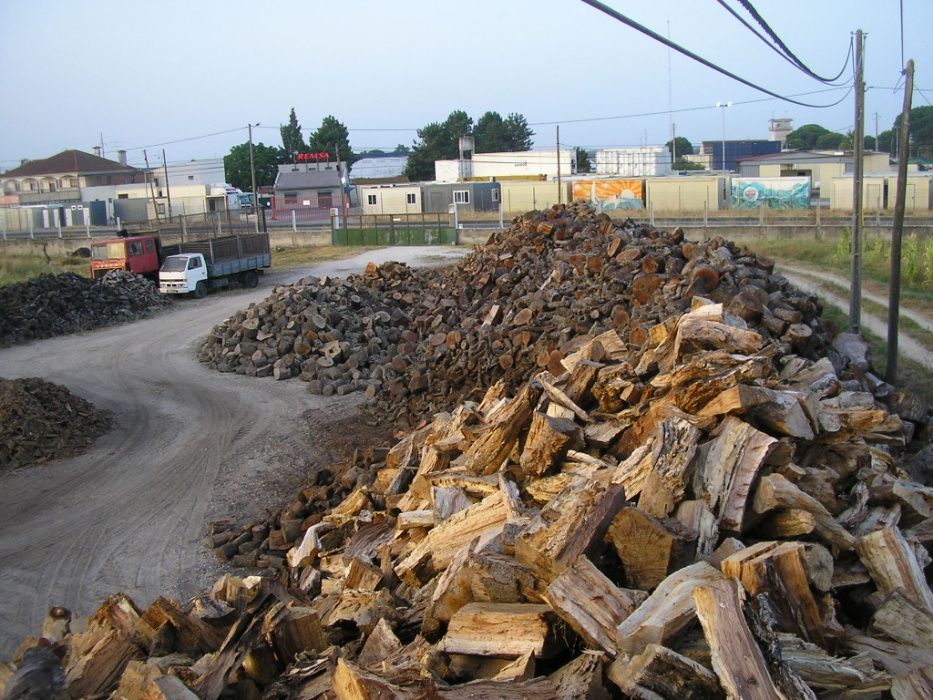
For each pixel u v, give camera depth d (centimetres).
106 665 538
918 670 455
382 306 2566
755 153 11738
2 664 542
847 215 4812
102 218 6906
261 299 3434
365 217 6334
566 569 493
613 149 8169
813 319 1450
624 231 2170
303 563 920
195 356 2458
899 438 834
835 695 431
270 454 1641
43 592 1100
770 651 414
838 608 540
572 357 1138
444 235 5300
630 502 616
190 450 1675
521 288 2148
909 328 2219
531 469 750
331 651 538
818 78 1309
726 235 4297
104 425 1822
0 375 2280
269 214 8056
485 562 534
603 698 422
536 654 468
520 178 6750
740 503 573
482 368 1747
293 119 11356
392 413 1844
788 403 655
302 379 2164
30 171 8806
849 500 652
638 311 1502
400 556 765
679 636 439
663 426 633
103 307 3008
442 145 10000
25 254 5138
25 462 1597
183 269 3419
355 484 1244
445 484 836
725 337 827
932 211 4953
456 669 488
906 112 1706
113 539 1268
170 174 9362
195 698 455
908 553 550
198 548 1226
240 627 538
